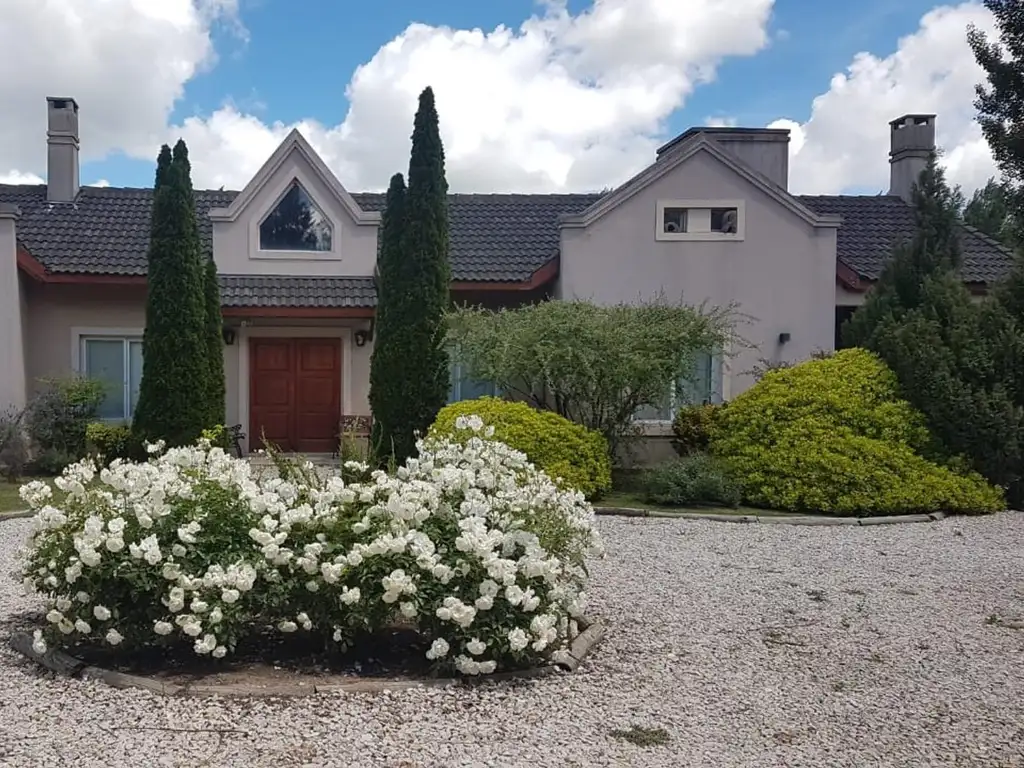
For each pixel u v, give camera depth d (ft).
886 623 21.43
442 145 48.29
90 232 56.54
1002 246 60.85
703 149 52.24
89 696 15.83
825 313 52.90
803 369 43.16
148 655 18.02
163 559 16.97
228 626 16.65
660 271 52.13
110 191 62.75
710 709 15.64
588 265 51.80
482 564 16.63
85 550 16.33
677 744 14.10
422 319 47.44
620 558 28.73
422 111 47.75
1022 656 18.92
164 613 17.22
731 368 52.49
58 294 53.42
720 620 21.52
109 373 54.44
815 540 32.50
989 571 27.35
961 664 18.38
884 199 67.46
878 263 58.18
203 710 15.12
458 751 13.65
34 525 18.01
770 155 63.72
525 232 60.59
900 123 69.31
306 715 14.94
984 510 38.40
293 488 18.62
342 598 16.34
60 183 60.23
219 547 17.52
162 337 48.01
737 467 40.83
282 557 16.85
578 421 45.85
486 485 19.58
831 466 38.22
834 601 23.53
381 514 17.54
